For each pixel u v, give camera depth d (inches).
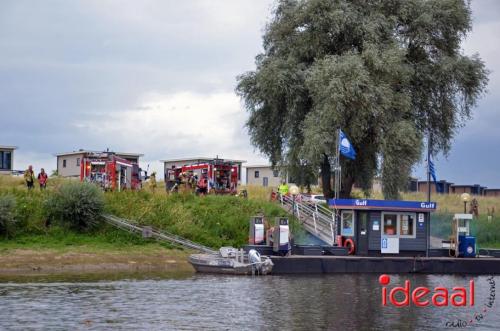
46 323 1026.1
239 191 2716.5
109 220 1936.5
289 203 2395.4
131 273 1633.9
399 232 1883.6
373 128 2378.2
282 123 2596.0
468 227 1940.2
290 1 2561.5
